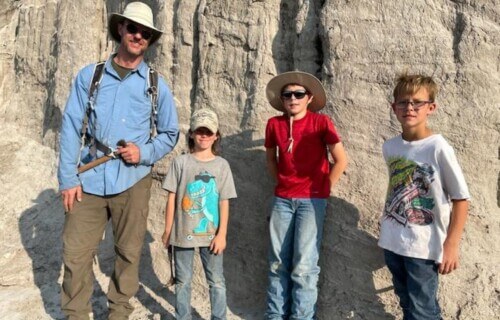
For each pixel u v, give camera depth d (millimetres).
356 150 3357
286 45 3752
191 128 3217
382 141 3275
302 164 3107
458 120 3074
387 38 3258
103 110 2900
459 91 3064
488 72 3012
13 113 5785
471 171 3059
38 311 3543
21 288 3832
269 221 3307
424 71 3152
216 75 3947
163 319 3492
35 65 5652
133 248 3088
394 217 2746
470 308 2949
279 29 3771
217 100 3938
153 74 3023
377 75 3289
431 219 2627
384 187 3256
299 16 3623
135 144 2965
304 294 3051
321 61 3613
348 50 3373
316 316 3383
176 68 4172
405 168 2701
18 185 4867
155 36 3002
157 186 4195
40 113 5578
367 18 3316
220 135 3549
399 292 2861
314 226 3098
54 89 5207
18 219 4488
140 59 2967
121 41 2883
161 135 3102
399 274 2814
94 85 2883
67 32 5164
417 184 2650
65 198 2936
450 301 3010
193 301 3729
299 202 3115
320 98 3215
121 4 4871
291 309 3152
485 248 3057
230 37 3869
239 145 3809
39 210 4633
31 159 5238
